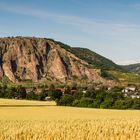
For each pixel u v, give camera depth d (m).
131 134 27.45
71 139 26.78
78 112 88.62
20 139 27.70
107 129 29.14
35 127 31.89
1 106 114.94
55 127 31.31
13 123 38.50
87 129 29.38
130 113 84.38
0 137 28.09
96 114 78.94
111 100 118.44
